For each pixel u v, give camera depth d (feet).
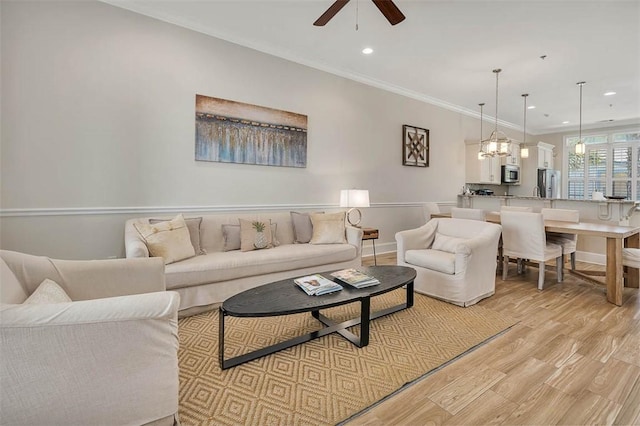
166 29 10.71
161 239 8.78
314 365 6.40
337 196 15.39
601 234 10.09
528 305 9.80
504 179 23.80
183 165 11.19
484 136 23.26
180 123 11.07
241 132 12.32
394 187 17.84
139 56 10.29
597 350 7.02
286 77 13.46
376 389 5.64
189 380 5.86
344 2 7.45
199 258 9.40
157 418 4.18
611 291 9.95
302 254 10.67
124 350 3.87
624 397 5.42
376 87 16.69
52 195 9.17
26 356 3.45
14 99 8.63
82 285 5.81
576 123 25.49
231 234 10.91
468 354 6.88
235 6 10.07
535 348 7.12
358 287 7.57
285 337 7.69
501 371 6.22
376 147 16.87
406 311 9.26
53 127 9.12
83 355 3.67
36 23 8.84
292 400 5.33
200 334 7.78
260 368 6.28
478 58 13.46
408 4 9.57
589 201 15.20
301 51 13.15
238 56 12.19
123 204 10.19
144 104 10.42
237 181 12.37
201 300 8.94
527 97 18.70
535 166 25.00
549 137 28.07
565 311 9.32
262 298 6.77
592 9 9.74
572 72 14.84
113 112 9.94
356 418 4.95
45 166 9.05
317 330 7.98
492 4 9.55
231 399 5.33
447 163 20.70
